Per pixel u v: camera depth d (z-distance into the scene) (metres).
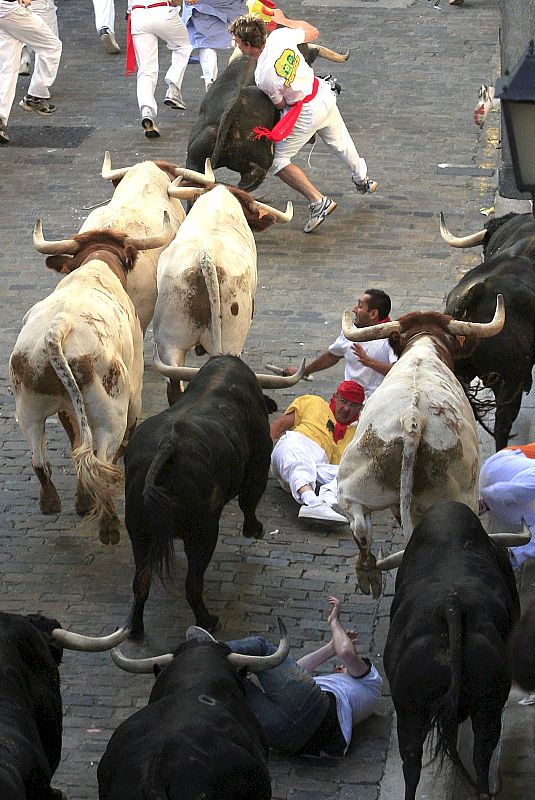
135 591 9.36
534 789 8.10
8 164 19.17
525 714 8.73
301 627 9.88
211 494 9.16
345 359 12.64
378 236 16.91
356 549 10.94
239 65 16.86
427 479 8.91
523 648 6.76
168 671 7.29
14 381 10.27
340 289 15.51
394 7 25.72
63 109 21.33
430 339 9.88
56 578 10.54
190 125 20.61
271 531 11.18
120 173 13.73
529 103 7.10
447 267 16.02
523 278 11.09
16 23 19.75
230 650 7.54
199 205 12.51
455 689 7.01
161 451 8.90
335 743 8.44
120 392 10.33
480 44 23.73
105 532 10.55
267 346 14.20
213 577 10.49
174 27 20.23
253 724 7.14
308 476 11.33
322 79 17.72
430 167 18.88
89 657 9.59
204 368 10.15
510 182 17.50
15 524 11.27
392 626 7.71
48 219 17.39
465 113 20.70
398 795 8.16
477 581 7.61
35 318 10.20
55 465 12.24
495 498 9.84
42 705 7.36
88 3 26.98
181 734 6.41
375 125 20.28
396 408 8.98
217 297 11.30
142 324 12.71
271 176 19.06
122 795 6.21
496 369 10.87
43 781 6.76
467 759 8.47
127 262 11.52
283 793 8.16
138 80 20.03
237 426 9.68
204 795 6.18
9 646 7.30
